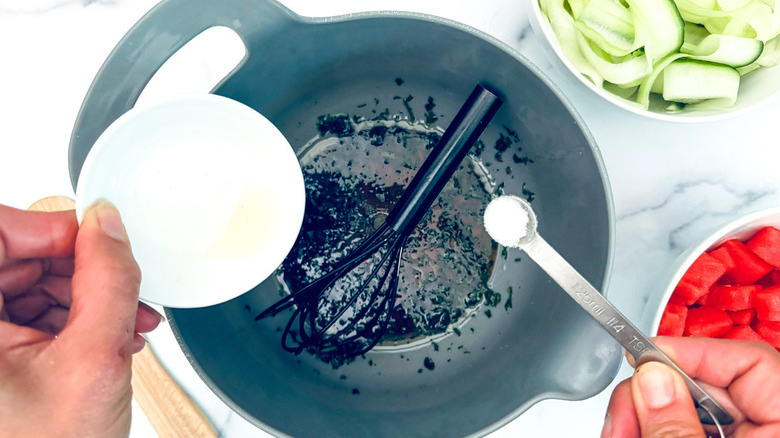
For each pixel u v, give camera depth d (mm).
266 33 253
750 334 288
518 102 282
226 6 237
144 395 317
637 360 249
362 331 312
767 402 258
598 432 321
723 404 275
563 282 248
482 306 314
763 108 316
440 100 313
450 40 265
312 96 311
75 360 208
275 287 313
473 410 288
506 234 256
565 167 281
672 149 319
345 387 306
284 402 284
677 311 286
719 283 303
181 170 251
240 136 258
